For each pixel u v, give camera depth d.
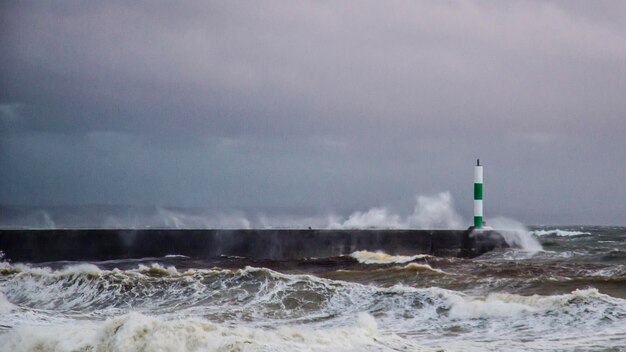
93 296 65.44
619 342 41.12
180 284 65.75
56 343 39.94
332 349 37.88
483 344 42.06
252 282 63.94
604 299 49.50
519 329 45.84
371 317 46.75
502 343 42.16
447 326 48.16
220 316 54.19
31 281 70.50
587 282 60.28
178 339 37.94
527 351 39.91
